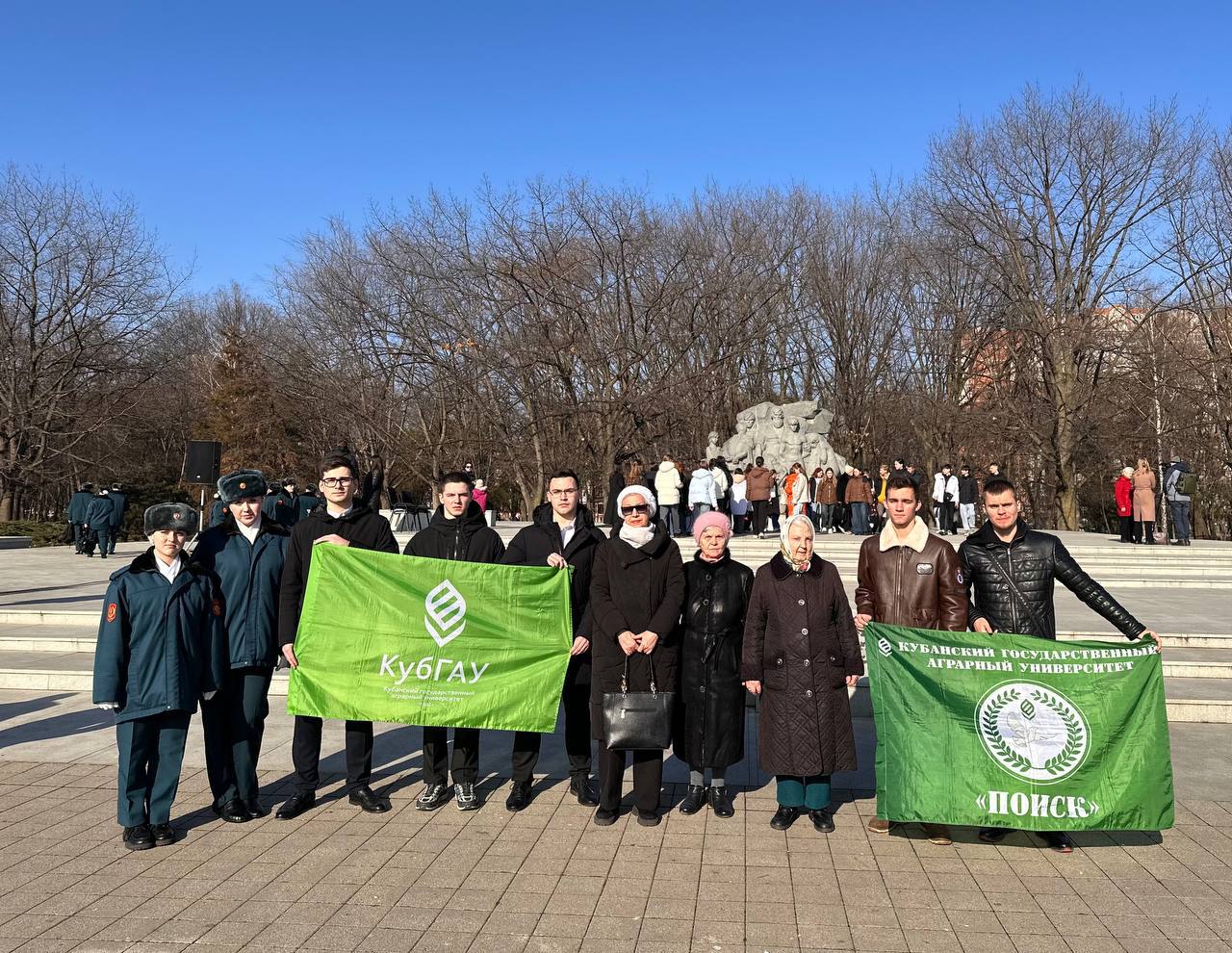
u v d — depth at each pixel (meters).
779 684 5.20
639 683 5.27
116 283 35.09
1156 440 32.38
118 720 4.86
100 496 20.91
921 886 4.43
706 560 5.52
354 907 4.15
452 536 5.84
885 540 5.41
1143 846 4.97
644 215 31.17
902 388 40.22
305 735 5.47
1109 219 33.47
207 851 4.84
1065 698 4.88
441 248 30.50
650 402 27.98
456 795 5.60
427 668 5.47
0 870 4.56
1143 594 14.75
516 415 31.66
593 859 4.75
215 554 5.34
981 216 34.81
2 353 34.09
